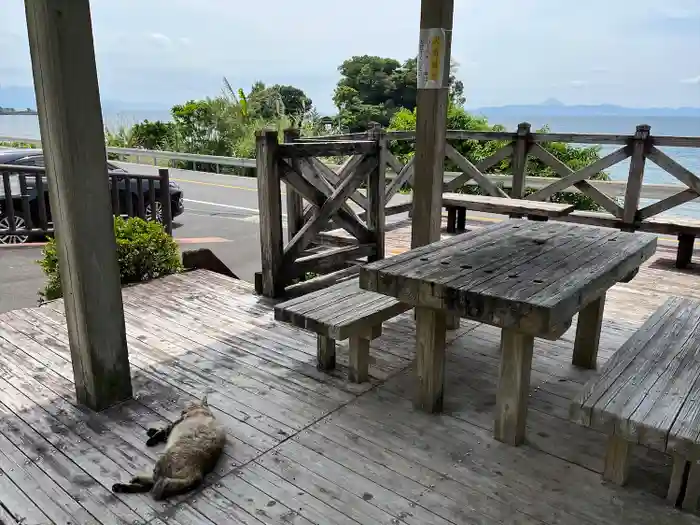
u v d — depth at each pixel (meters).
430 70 2.92
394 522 1.68
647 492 1.81
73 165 2.04
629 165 4.86
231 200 9.58
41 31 1.90
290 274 3.83
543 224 2.99
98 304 2.23
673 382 1.79
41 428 2.18
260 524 1.67
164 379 2.61
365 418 2.27
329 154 3.86
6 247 5.77
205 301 3.68
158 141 15.29
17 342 3.00
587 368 2.73
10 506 1.74
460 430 2.19
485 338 3.09
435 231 3.18
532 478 1.89
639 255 2.42
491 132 5.64
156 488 1.78
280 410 2.33
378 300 2.65
